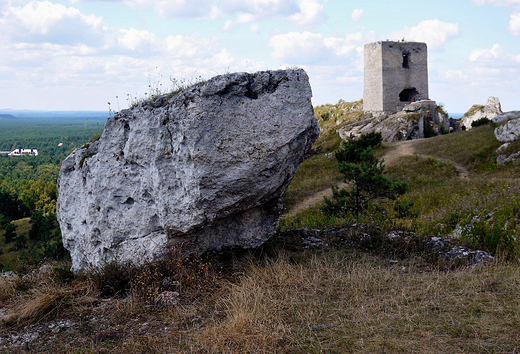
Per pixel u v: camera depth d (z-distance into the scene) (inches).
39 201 2074.3
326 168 1047.0
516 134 845.2
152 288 212.8
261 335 157.0
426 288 200.4
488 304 174.7
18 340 173.3
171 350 154.6
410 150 1089.4
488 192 482.3
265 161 224.7
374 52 1718.8
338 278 221.0
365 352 143.4
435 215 441.7
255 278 223.6
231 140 218.8
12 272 314.0
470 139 1035.9
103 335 172.6
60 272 254.7
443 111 1622.8
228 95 221.6
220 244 258.2
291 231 335.0
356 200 466.3
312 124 236.5
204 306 196.7
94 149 297.9
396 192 456.8
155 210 250.5
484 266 231.3
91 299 210.5
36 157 4424.2
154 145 242.4
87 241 278.1
